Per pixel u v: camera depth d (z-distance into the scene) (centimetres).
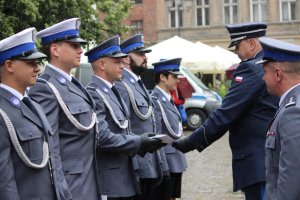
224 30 4238
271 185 379
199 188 1020
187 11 4278
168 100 704
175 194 719
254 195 526
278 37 4159
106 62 565
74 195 476
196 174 1172
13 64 420
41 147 422
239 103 516
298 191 352
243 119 525
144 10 4406
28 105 429
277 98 511
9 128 405
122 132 563
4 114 407
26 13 1406
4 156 399
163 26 4344
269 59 384
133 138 537
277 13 4159
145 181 635
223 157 1414
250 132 522
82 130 485
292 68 377
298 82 378
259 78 512
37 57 423
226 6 4256
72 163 480
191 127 2017
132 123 623
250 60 527
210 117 529
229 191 988
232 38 541
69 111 480
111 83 573
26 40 422
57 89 483
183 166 707
